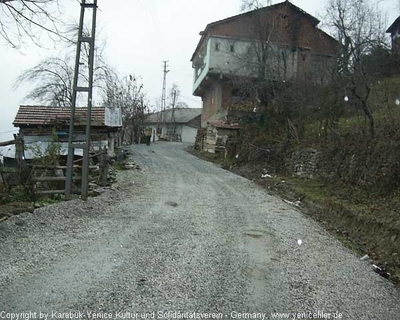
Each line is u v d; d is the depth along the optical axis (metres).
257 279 6.00
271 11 29.27
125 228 8.46
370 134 13.97
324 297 5.54
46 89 29.50
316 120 20.69
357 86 16.62
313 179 17.12
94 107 21.14
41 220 8.23
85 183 10.77
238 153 25.03
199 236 8.21
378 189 11.81
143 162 23.25
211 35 32.81
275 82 25.42
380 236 8.77
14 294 4.80
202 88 39.72
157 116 66.25
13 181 9.58
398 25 26.64
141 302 4.86
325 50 29.97
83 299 4.82
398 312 5.25
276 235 8.82
